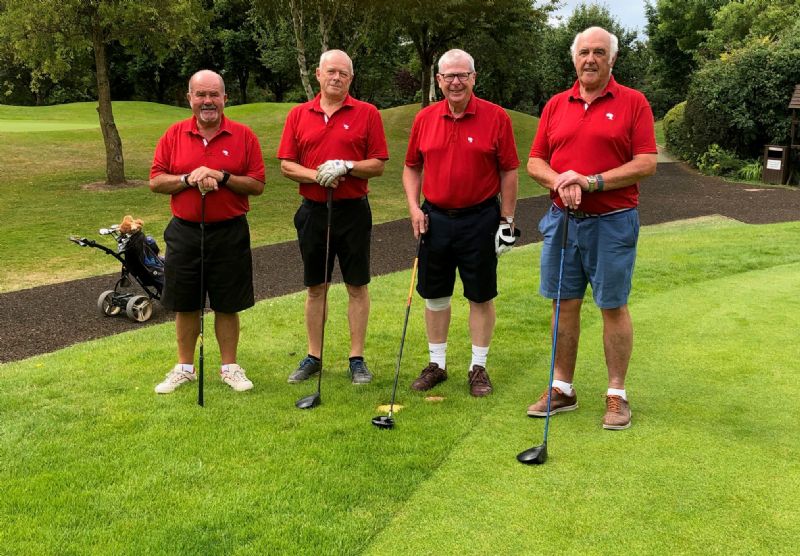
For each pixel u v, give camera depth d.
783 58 16.42
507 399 3.86
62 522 2.61
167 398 3.90
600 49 3.27
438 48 22.66
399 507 2.70
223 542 2.47
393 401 3.72
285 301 6.26
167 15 13.69
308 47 22.73
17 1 12.48
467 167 3.88
